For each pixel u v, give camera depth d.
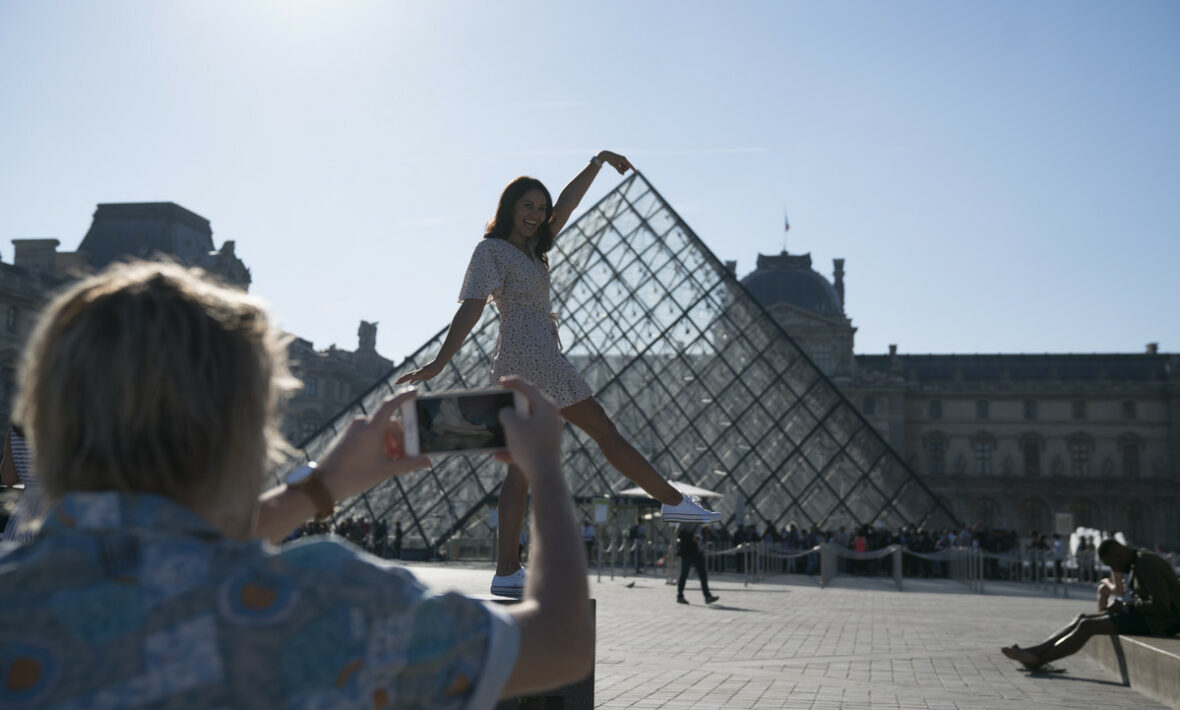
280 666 1.38
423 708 1.47
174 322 1.47
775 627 16.72
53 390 1.43
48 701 1.28
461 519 39.34
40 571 1.34
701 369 44.62
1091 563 43.09
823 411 43.94
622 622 16.88
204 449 1.47
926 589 33.25
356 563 1.51
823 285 131.00
